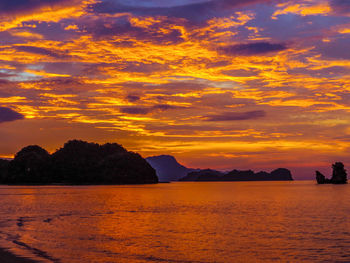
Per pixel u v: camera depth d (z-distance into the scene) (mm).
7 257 26703
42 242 34281
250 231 44469
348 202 98688
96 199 113750
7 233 39438
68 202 97938
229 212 70250
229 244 35562
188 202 102312
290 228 47250
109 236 39469
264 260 29094
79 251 30500
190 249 32906
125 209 76875
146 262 27672
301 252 32125
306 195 140500
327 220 56375
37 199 110875
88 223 51219
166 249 32719
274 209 77125
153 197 131000
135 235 40562
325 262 28578
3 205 84750
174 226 48844
